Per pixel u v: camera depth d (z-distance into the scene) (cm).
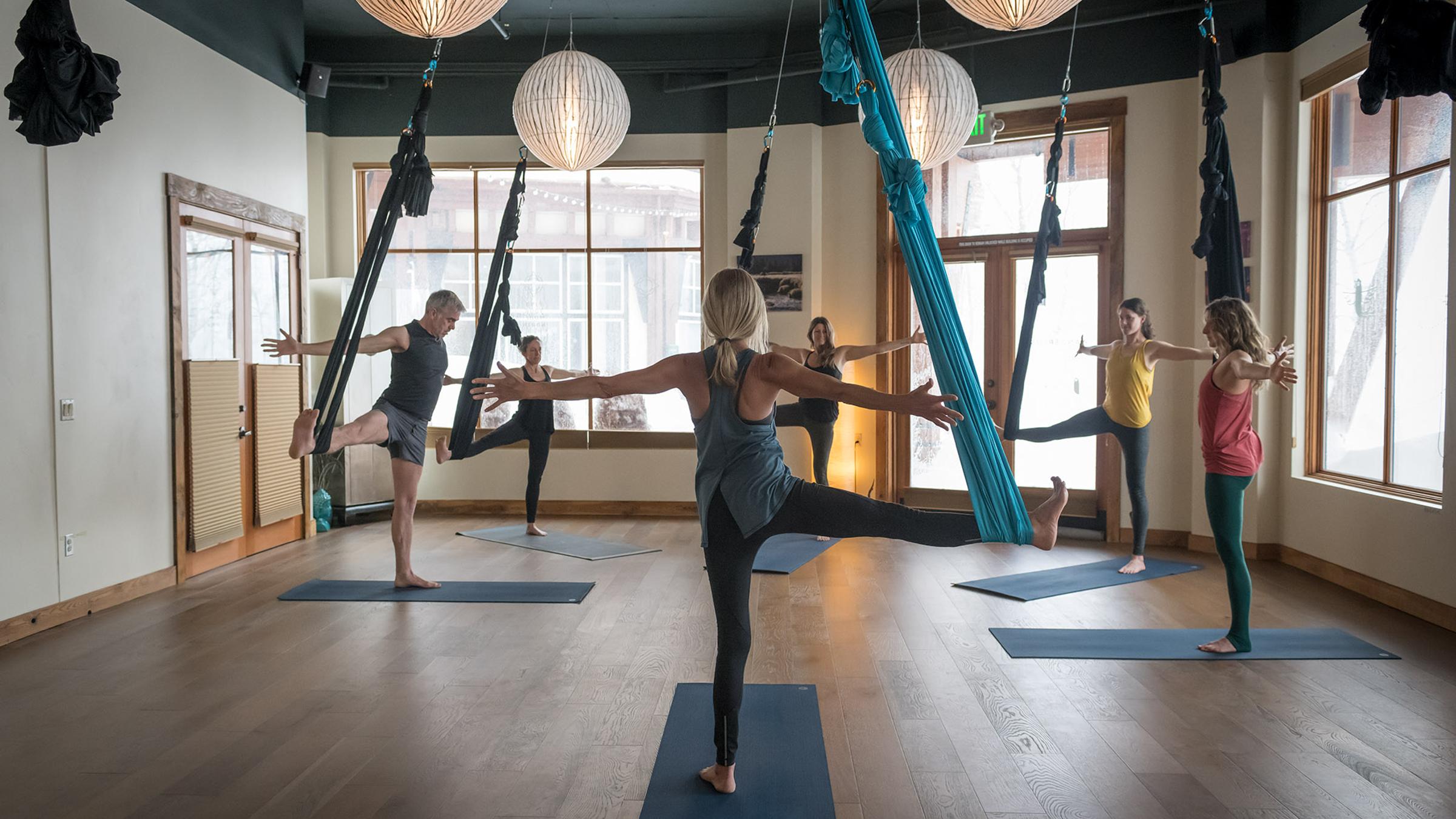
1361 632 424
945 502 737
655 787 266
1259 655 387
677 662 383
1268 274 580
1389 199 500
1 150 417
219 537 575
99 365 475
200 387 553
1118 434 554
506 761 285
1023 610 466
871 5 698
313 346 465
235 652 400
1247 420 388
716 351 251
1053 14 396
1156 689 350
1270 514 586
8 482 419
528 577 547
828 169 758
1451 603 427
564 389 248
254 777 274
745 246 526
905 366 746
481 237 802
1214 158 390
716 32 759
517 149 789
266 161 637
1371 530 488
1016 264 700
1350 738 300
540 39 773
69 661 388
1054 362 693
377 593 504
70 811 253
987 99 696
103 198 479
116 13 489
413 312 804
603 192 798
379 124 792
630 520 765
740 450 248
